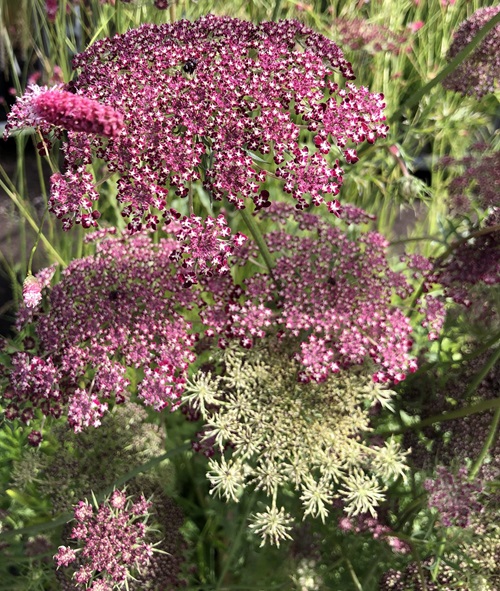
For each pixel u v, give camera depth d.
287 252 0.21
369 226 0.31
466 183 0.21
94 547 0.17
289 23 0.17
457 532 0.19
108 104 0.16
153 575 0.19
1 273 0.34
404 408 0.21
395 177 0.28
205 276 0.18
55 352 0.19
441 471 0.18
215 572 0.22
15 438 0.23
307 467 0.18
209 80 0.16
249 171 0.16
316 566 0.20
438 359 0.21
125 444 0.20
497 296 0.19
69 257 0.29
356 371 0.19
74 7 0.29
